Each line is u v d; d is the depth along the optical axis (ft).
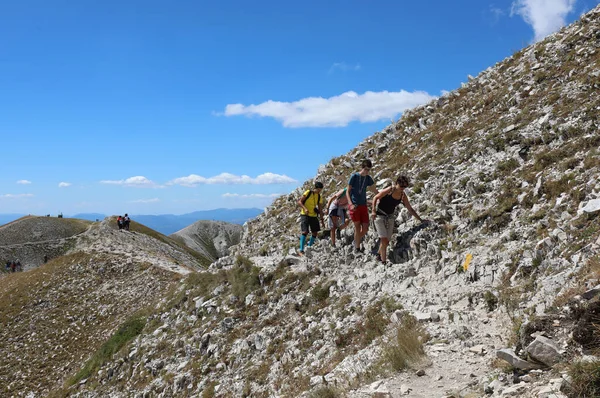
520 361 19.77
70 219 394.52
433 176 50.44
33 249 321.93
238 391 40.57
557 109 45.57
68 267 181.57
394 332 30.27
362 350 31.17
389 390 22.54
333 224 50.67
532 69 61.21
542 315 21.58
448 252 37.29
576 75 51.29
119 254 190.29
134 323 74.84
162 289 150.20
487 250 33.94
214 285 62.90
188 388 47.06
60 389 75.77
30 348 127.13
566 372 17.40
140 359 61.77
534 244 30.48
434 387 21.58
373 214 41.19
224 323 51.65
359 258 45.78
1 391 106.32
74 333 131.64
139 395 53.62
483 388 19.88
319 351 36.50
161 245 257.75
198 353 52.19
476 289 31.24
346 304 39.70
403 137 73.51
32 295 162.61
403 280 38.14
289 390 33.40
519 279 28.81
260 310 50.52
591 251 25.26
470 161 48.52
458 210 41.29
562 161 36.60
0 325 144.77
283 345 42.19
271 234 69.56
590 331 18.43
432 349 25.22
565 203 32.04
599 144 35.86
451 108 70.18
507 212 36.58
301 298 46.44
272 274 54.03
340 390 25.35
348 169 75.87
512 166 42.01
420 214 45.01
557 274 25.89
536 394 17.19
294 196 80.53
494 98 61.72
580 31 61.21
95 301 151.43
